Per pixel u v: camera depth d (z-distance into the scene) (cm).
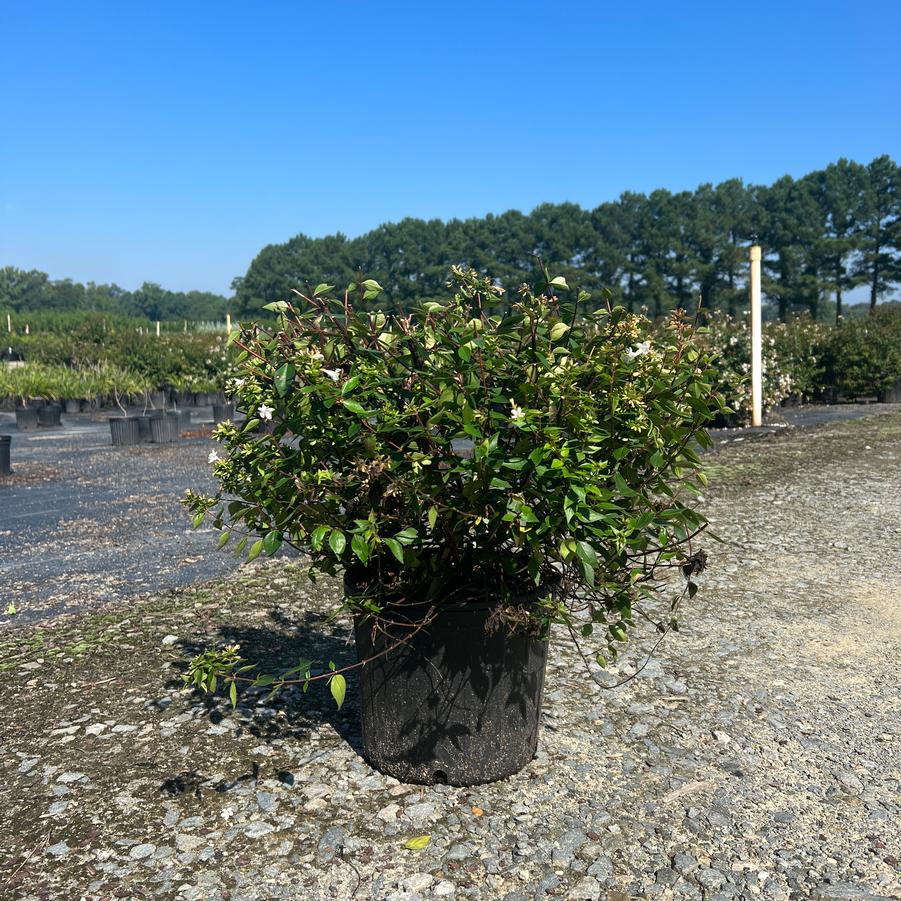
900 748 297
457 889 221
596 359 235
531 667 272
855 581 496
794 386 1722
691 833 246
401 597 260
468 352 223
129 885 225
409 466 231
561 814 255
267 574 532
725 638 405
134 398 2209
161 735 311
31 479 996
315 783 274
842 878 224
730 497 747
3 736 313
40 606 483
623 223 7081
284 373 224
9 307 12088
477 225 7394
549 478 220
